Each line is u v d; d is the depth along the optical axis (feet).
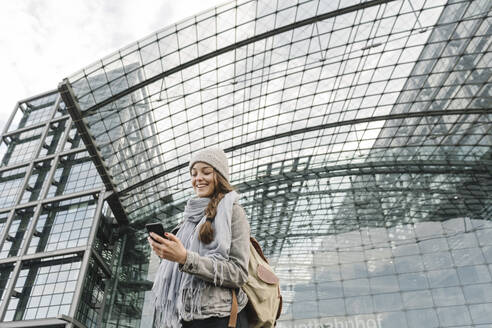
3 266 115.85
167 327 5.29
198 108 101.45
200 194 6.38
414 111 104.83
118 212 121.39
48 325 95.96
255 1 79.20
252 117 107.55
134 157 107.96
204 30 82.99
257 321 5.49
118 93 88.79
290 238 109.70
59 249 111.04
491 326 79.82
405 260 96.68
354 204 113.19
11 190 142.10
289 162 126.72
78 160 140.77
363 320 89.71
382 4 79.20
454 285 88.38
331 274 99.50
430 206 104.94
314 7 78.64
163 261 6.15
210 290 5.14
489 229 93.71
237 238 5.56
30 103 180.86
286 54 90.53
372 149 120.78
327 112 107.96
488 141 110.52
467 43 86.53
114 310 105.81
